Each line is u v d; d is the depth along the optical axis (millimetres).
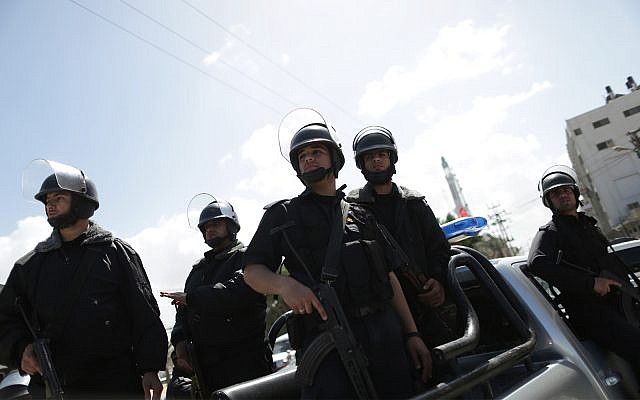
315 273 1949
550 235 3129
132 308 2566
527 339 2402
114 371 2469
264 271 1926
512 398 1970
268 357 3498
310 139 2129
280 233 2023
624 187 50281
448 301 2809
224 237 3771
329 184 2197
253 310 3447
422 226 2900
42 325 2432
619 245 3578
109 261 2568
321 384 1786
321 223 2029
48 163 2484
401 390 1924
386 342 1944
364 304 1952
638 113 50438
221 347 3338
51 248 2516
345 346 1759
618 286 2836
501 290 2752
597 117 52125
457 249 2883
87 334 2385
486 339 2883
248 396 2219
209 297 3170
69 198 2510
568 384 2242
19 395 3873
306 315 1939
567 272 2859
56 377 2221
